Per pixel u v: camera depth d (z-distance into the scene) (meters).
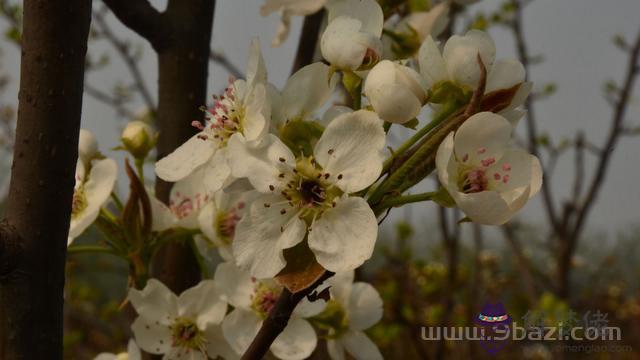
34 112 0.29
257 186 0.29
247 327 0.35
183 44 0.39
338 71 0.31
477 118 0.29
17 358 0.29
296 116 0.31
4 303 0.29
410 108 0.29
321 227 0.29
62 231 0.29
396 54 0.39
